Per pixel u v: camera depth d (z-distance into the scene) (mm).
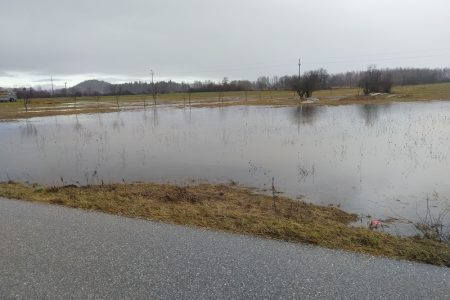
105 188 8352
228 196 7875
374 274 3645
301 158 12008
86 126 24031
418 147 13484
